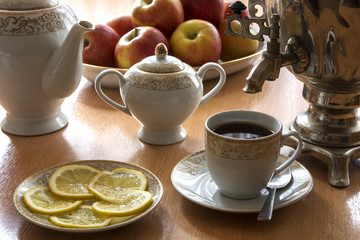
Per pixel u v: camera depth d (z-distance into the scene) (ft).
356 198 2.76
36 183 2.76
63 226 2.49
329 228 2.59
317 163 3.00
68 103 3.59
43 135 3.27
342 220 2.63
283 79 3.87
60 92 3.16
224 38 3.88
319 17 2.53
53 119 3.31
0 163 3.02
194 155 2.96
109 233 2.55
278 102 3.55
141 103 3.08
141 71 3.11
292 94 3.65
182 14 3.82
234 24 3.84
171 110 3.08
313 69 2.71
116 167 2.86
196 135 3.27
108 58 3.76
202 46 3.67
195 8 3.85
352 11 2.46
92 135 3.27
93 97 3.67
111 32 3.76
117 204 2.60
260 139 2.57
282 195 2.69
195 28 3.71
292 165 2.89
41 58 3.09
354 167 2.97
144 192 2.65
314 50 2.63
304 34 2.61
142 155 3.09
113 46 3.75
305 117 3.08
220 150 2.60
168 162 3.03
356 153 2.92
